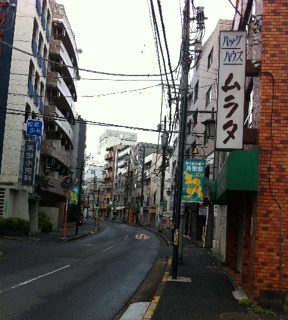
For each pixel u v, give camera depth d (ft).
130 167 309.01
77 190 155.94
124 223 272.31
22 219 89.30
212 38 101.91
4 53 91.61
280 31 29.32
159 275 46.03
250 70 30.50
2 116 90.38
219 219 73.31
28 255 57.00
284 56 29.09
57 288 33.73
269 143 28.45
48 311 25.70
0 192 88.69
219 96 29.50
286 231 27.58
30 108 97.35
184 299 29.76
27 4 94.22
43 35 109.09
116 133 424.87
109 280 39.68
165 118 75.05
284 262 27.35
